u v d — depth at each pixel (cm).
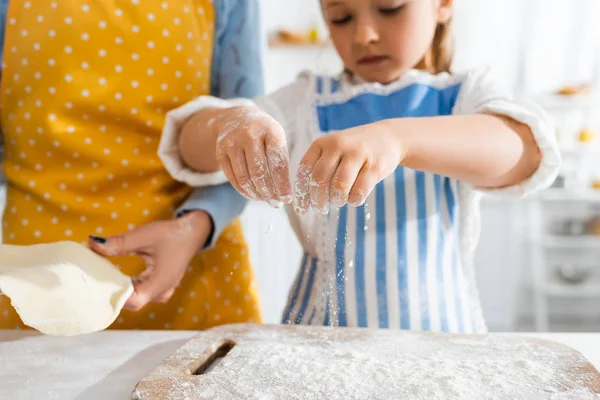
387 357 58
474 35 293
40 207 80
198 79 86
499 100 72
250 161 53
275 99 88
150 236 67
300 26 277
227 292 87
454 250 80
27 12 80
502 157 63
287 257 223
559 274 293
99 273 64
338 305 76
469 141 60
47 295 55
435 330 74
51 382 56
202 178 76
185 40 84
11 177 81
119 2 80
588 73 289
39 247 67
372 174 49
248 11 90
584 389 49
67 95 79
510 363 56
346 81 87
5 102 82
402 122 58
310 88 88
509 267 290
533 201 292
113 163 81
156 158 83
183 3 84
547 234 297
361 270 76
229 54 90
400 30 71
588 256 299
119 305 60
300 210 51
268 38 265
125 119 81
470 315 79
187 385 50
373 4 70
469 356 58
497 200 287
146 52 81
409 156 56
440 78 83
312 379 52
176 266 69
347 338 65
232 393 49
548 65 291
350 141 50
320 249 80
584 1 285
